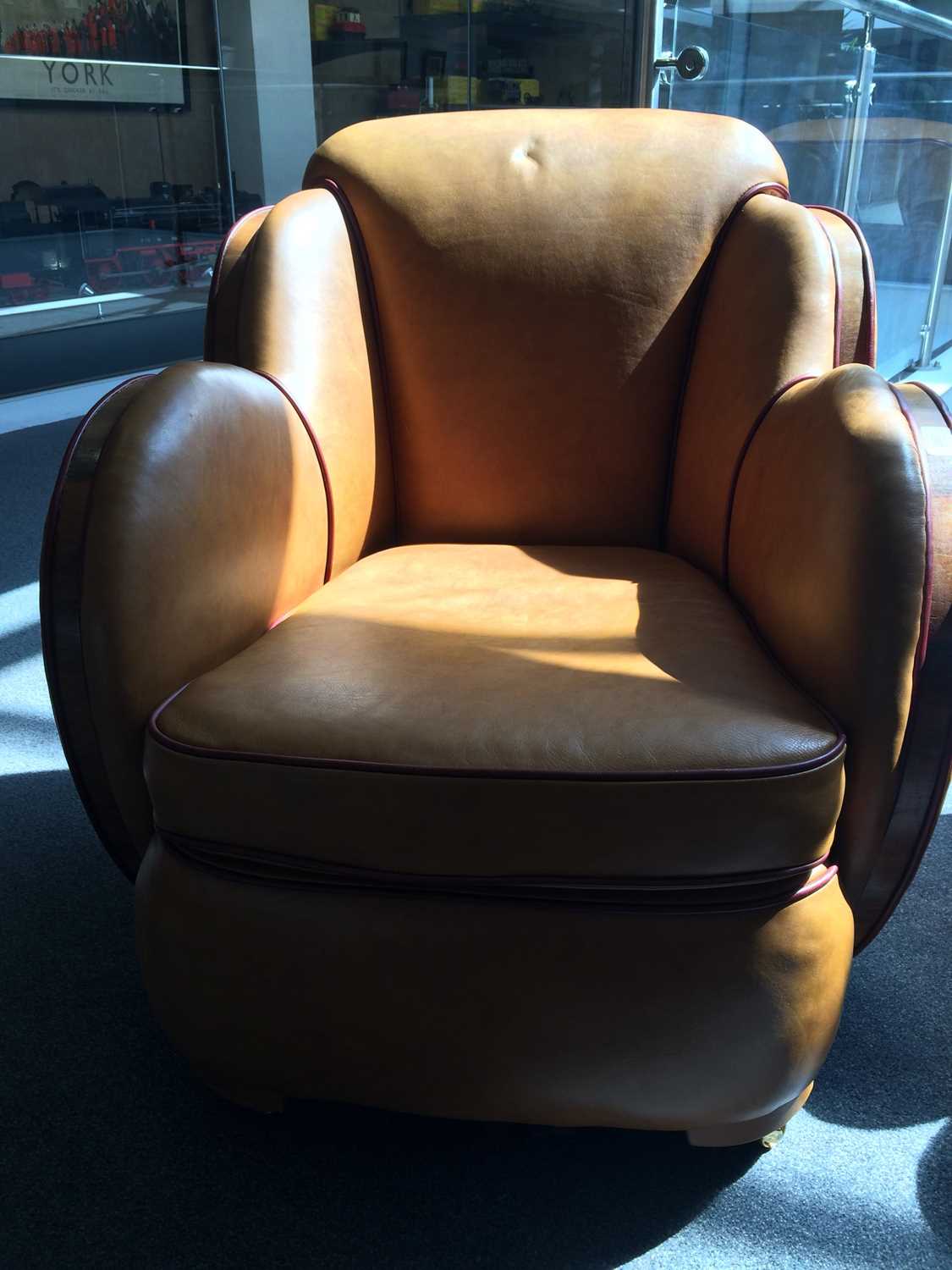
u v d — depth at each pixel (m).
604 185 1.27
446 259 1.28
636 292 1.26
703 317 1.25
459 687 0.85
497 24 3.27
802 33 2.62
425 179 1.29
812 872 0.82
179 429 0.90
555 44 2.83
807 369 1.07
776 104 2.62
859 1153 0.93
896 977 1.14
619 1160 0.93
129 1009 1.10
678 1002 0.81
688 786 0.76
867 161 3.06
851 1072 1.02
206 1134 0.96
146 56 4.22
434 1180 0.91
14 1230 0.86
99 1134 0.95
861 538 0.80
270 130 4.57
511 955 0.81
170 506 0.87
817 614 0.84
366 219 1.30
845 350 1.21
